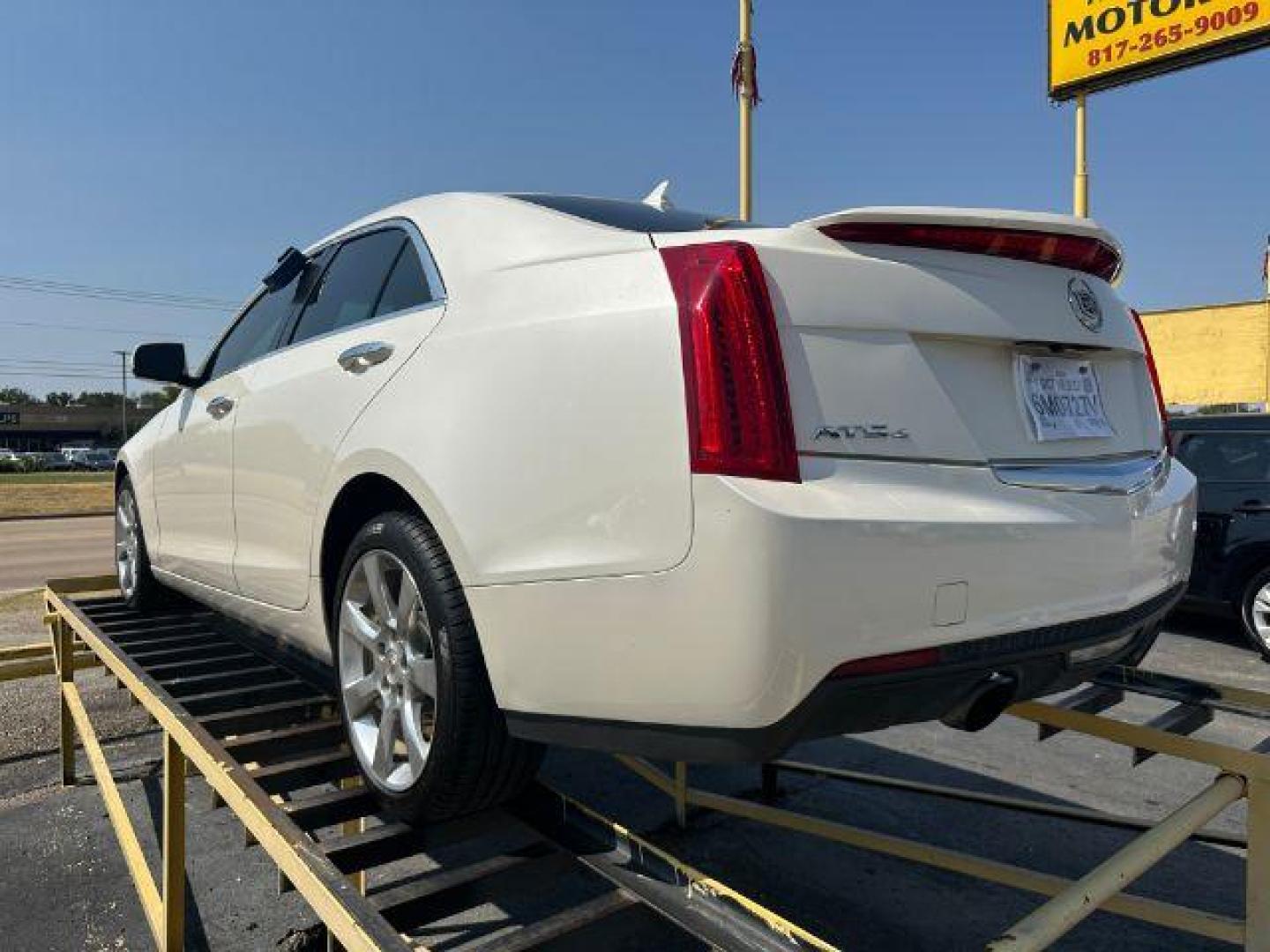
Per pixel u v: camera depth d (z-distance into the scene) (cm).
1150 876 304
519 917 282
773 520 156
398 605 227
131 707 534
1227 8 1248
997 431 193
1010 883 234
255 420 302
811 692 159
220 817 369
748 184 908
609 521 174
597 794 379
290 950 273
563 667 182
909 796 372
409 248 261
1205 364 2131
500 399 196
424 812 216
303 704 284
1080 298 214
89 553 1513
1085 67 1398
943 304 187
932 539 168
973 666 175
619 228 209
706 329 167
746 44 900
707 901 171
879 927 277
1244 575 635
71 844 351
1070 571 190
